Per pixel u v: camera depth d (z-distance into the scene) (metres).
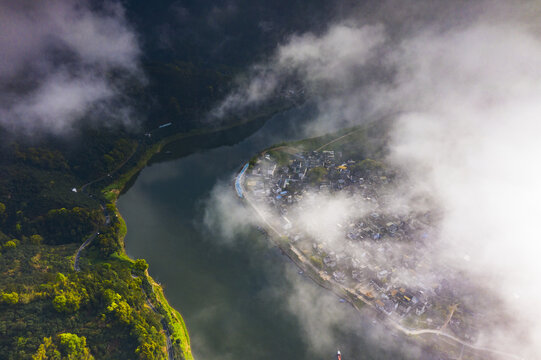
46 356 177.25
